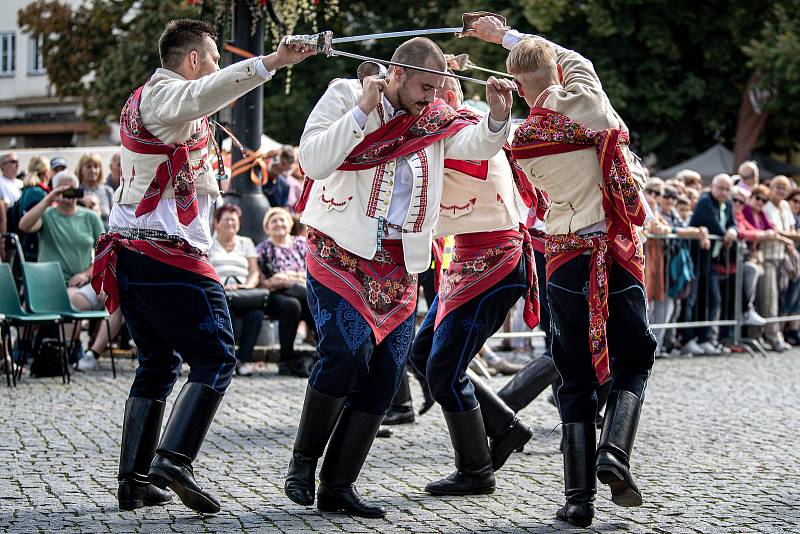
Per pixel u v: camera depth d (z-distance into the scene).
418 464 6.83
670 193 13.38
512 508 5.68
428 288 8.16
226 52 12.29
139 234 5.25
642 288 5.34
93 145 38.31
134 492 5.30
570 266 5.29
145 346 5.42
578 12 26.28
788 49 24.34
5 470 6.38
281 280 11.12
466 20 5.82
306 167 5.26
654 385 10.78
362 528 5.20
